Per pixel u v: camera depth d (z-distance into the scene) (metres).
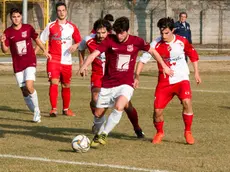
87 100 42.00
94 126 25.88
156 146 24.56
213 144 25.05
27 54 32.44
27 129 29.14
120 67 23.69
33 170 19.77
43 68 71.50
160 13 116.38
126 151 23.36
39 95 44.69
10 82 55.03
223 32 117.62
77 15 115.19
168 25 24.47
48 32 35.19
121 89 23.78
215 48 115.75
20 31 32.16
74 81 57.28
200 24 117.81
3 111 36.38
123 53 23.53
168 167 20.39
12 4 102.81
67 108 34.88
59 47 34.91
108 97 24.08
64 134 27.62
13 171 19.62
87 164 20.72
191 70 70.06
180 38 24.98
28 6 108.69
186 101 24.83
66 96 34.75
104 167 20.27
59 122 31.77
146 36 116.50
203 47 117.00
